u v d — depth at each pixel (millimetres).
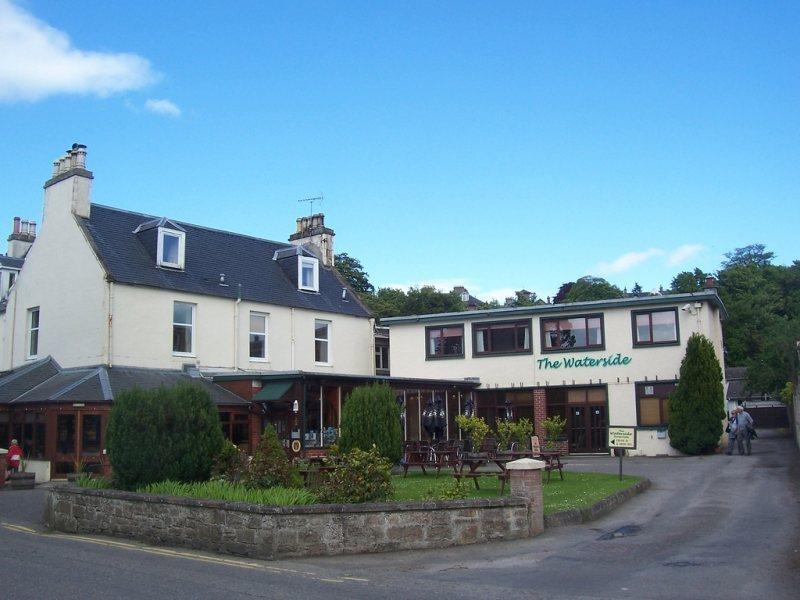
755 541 11609
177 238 28875
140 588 8867
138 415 14344
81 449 23156
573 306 31219
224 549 11766
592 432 30594
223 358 28922
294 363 31688
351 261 61062
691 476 20453
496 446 21281
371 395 21031
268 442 14531
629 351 30109
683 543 11688
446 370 33875
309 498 12234
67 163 28406
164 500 12750
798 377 28406
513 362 32406
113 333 25547
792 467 21266
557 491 16703
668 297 29438
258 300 30547
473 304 67562
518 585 9203
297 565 10688
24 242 36844
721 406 27625
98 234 27359
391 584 9312
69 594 8500
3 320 31562
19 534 13961
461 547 11969
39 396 23922
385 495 12945
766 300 57875
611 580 9367
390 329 35500
